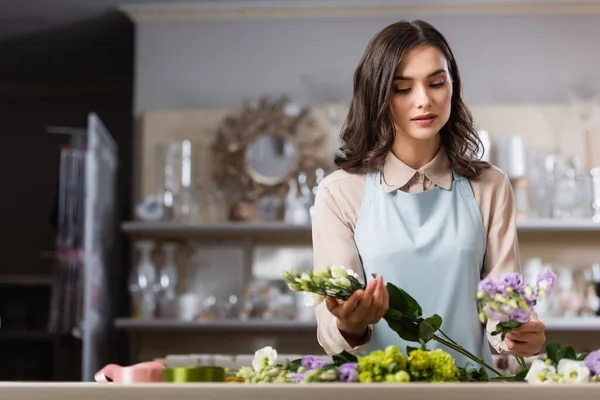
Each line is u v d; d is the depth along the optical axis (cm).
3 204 662
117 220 586
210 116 534
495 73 534
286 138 523
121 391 111
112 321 556
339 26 542
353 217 184
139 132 539
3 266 655
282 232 510
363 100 180
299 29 543
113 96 674
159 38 548
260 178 521
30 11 550
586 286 495
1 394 112
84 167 512
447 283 176
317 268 183
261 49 543
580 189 496
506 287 134
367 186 185
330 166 517
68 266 500
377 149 181
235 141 526
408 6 537
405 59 171
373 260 178
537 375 137
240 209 514
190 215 508
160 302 496
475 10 538
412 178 183
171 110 537
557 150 518
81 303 494
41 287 625
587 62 534
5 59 629
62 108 673
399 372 124
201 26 547
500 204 184
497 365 258
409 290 176
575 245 514
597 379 135
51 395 111
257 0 536
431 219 180
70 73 657
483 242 181
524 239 516
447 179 184
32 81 671
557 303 487
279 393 110
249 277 521
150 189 527
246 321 486
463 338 175
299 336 509
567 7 537
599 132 504
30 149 668
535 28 538
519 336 146
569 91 532
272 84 541
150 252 518
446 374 126
